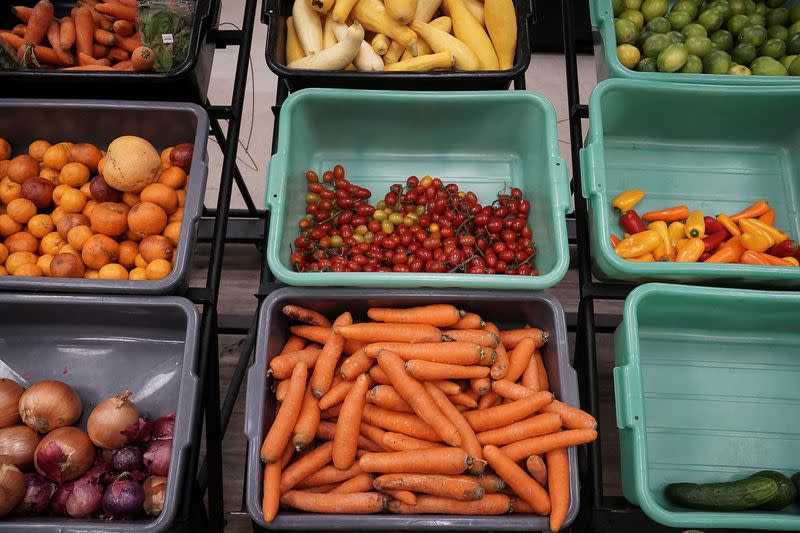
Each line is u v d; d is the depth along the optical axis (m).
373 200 1.81
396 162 1.83
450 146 1.81
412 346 1.35
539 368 1.43
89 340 1.49
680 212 1.69
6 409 1.31
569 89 1.67
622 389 1.30
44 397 1.29
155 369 1.47
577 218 1.57
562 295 2.20
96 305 1.36
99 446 1.30
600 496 1.29
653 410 1.52
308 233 1.63
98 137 1.63
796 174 1.78
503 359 1.38
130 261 1.46
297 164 1.66
